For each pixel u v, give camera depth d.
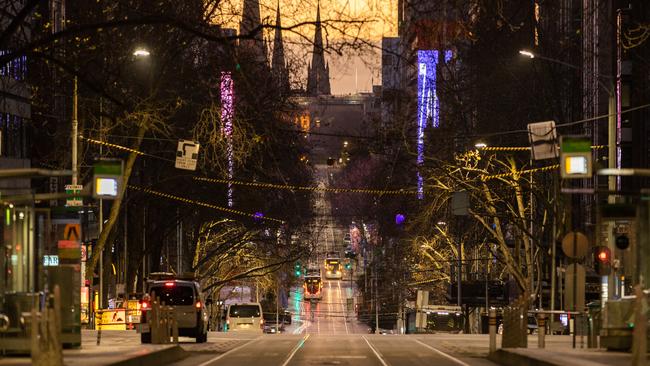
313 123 108.38
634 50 88.88
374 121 108.19
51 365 28.81
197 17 58.44
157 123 79.75
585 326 53.16
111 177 33.84
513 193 97.00
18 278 34.50
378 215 156.75
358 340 66.81
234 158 75.38
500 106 100.50
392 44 46.50
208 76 74.69
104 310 73.25
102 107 70.06
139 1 63.19
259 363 44.34
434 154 94.56
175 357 45.50
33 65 71.31
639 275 35.41
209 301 68.06
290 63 79.38
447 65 113.88
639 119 93.50
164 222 103.06
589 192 33.25
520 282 89.50
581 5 107.19
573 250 45.47
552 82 93.75
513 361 40.19
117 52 65.25
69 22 80.75
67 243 43.94
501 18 45.62
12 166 91.94
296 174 112.31
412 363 44.12
